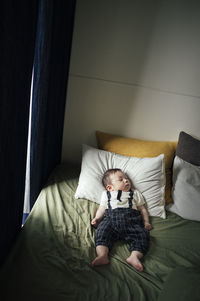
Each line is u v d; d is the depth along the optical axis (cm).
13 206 96
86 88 175
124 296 86
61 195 143
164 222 136
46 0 98
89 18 159
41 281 85
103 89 175
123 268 99
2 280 82
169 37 159
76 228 118
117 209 129
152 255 109
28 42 82
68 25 146
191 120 177
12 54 72
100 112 182
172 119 178
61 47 138
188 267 101
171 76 168
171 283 90
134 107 178
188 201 145
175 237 124
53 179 161
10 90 74
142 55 165
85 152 162
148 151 166
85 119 185
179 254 112
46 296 80
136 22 158
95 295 84
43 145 139
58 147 184
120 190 139
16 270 87
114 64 169
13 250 95
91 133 188
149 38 161
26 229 109
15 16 70
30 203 142
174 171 157
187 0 150
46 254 97
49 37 107
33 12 82
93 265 97
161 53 163
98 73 171
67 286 85
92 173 151
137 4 154
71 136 191
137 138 186
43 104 119
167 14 154
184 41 159
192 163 166
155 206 142
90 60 169
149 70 168
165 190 154
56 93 145
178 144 172
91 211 134
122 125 184
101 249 104
